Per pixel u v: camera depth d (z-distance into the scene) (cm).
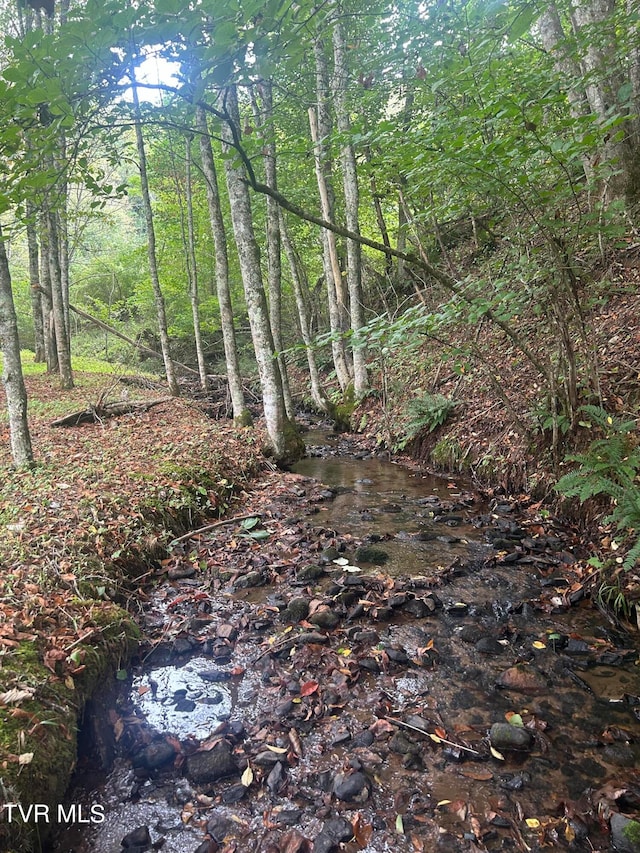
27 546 423
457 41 511
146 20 194
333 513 648
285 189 1295
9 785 225
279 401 889
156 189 1731
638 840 223
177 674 351
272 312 1193
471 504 652
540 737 288
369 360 1326
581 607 416
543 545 516
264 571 491
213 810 251
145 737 297
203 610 427
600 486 425
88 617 352
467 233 1252
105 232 2733
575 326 693
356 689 330
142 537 505
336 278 1262
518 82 416
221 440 855
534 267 512
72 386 1325
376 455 952
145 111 295
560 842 230
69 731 274
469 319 445
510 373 772
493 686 331
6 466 651
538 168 414
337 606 422
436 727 296
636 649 360
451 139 410
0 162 262
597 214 445
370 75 566
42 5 227
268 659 360
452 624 400
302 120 1088
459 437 791
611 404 553
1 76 206
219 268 1021
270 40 230
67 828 244
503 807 247
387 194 873
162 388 1530
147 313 2203
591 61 628
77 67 210
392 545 545
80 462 682
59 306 1290
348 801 252
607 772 264
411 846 230
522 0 412
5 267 614
